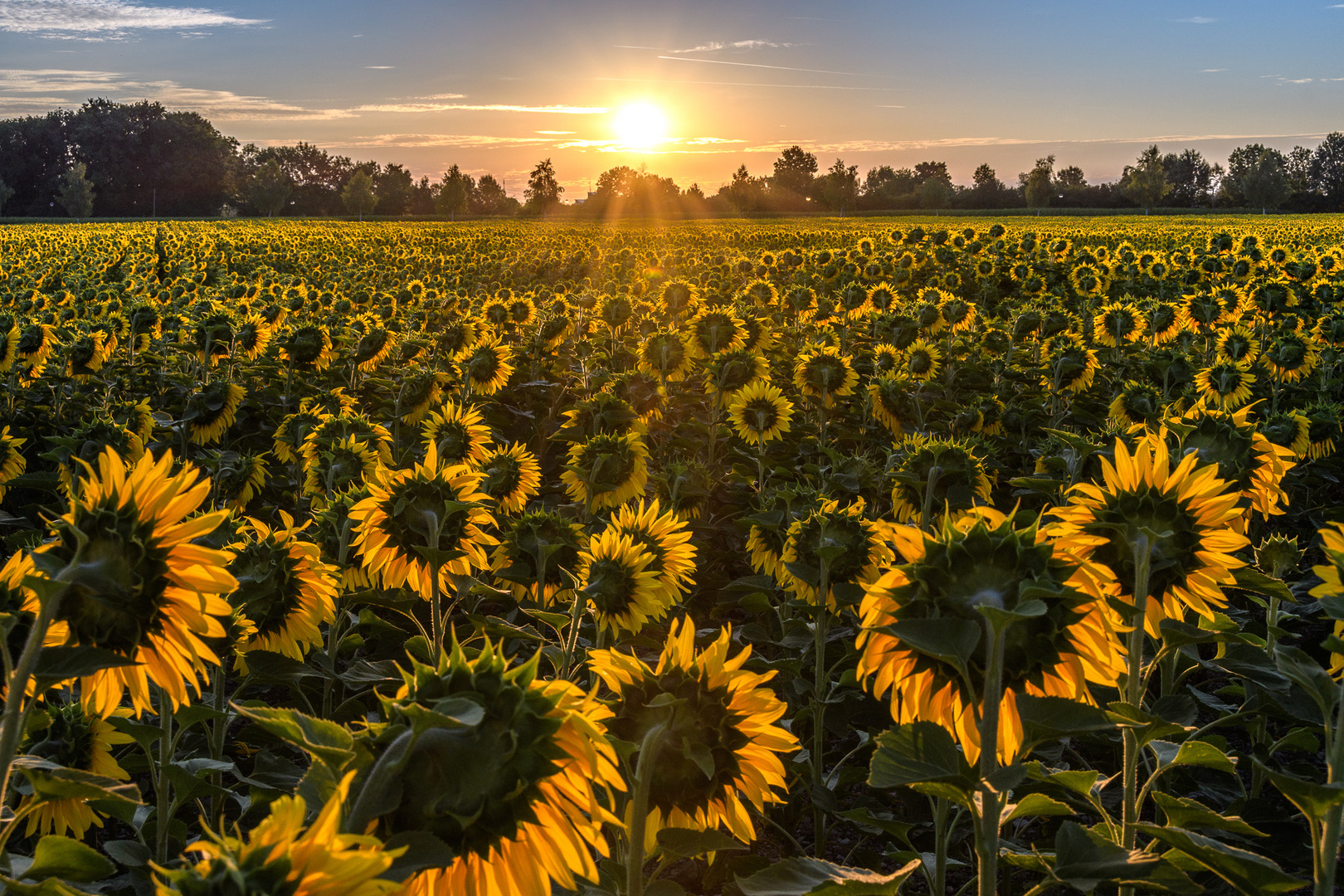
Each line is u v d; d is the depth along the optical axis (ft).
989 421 25.41
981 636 5.20
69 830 9.02
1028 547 5.32
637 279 60.49
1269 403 27.58
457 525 9.52
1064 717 5.06
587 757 4.22
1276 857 9.39
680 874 11.34
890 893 5.13
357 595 11.87
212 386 23.48
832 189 425.28
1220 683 15.03
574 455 16.52
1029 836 12.75
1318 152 522.47
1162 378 27.99
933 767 5.12
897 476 14.57
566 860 4.28
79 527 4.81
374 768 3.84
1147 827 5.58
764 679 6.10
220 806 11.51
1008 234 112.47
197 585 4.82
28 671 4.47
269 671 10.15
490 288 65.57
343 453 15.21
